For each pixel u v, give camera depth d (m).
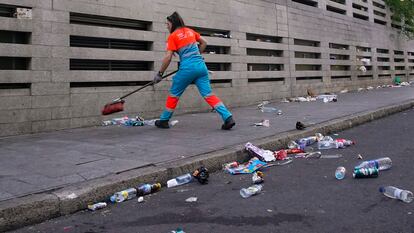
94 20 8.81
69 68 8.21
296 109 10.93
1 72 7.22
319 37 16.80
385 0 24.22
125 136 7.07
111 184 4.29
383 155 5.90
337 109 10.55
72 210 3.95
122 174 4.58
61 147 6.14
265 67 13.88
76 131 7.84
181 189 4.68
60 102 8.03
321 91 16.78
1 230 3.48
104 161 5.16
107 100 8.83
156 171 4.73
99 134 7.37
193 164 5.14
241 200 4.18
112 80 8.91
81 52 8.36
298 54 15.63
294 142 6.74
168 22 7.50
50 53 7.88
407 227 3.30
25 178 4.43
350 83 19.31
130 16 9.31
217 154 5.54
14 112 7.40
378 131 8.15
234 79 12.17
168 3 10.22
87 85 8.61
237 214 3.78
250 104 12.75
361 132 8.13
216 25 11.63
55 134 7.50
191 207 4.04
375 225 3.36
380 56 22.92
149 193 4.51
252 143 6.23
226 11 11.99
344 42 18.98
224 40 11.88
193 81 7.55
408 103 11.96
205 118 9.48
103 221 3.74
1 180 4.35
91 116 8.53
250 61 12.85
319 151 6.41
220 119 9.23
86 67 8.63
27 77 7.56
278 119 8.88
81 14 8.48
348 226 3.37
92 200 4.11
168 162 5.12
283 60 14.47
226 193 4.45
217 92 11.62
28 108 7.58
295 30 15.17
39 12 7.73
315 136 7.21
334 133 8.06
